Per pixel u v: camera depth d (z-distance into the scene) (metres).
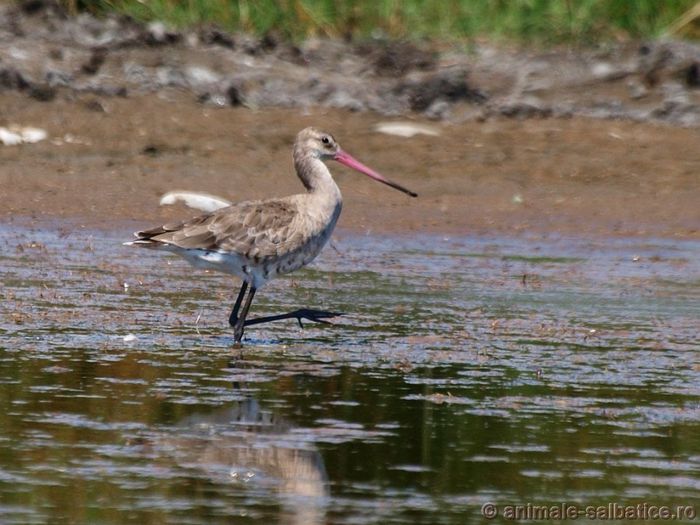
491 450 9.60
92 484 8.70
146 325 13.23
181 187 19.61
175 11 25.38
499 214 19.34
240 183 19.92
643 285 16.00
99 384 10.97
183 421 10.05
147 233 12.55
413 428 10.05
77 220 18.11
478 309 14.47
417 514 8.34
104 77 22.83
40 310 13.59
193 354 12.14
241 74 23.53
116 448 9.40
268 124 22.16
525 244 18.06
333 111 22.89
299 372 11.60
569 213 19.48
